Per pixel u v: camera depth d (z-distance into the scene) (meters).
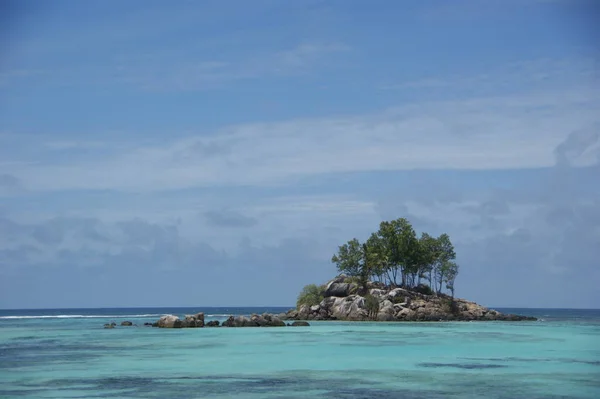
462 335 95.81
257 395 41.06
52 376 49.28
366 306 152.25
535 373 51.09
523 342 81.12
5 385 45.06
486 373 51.19
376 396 40.72
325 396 40.72
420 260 169.12
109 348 72.38
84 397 40.44
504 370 52.84
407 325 128.62
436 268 172.75
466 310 163.88
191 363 57.56
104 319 187.50
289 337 90.12
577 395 41.28
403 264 168.00
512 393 41.91
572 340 85.38
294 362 58.19
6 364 56.88
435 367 54.84
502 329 113.69
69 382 46.34
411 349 70.88
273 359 60.44
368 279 170.00
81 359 60.78
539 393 41.91
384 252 168.62
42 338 89.38
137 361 58.91
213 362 58.38
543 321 167.25
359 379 47.84
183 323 117.88
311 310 158.75
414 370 52.78
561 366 55.66
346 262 167.88
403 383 45.88
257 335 94.19
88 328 118.94
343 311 154.25
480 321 156.88
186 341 82.94
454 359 61.12
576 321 167.75
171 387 44.12
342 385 45.06
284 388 43.66
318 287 170.50
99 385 44.97
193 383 45.88
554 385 45.19
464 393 41.94
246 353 66.25
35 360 59.97
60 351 69.00
